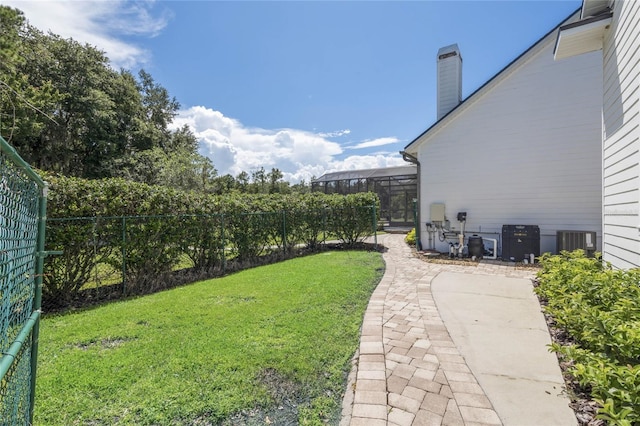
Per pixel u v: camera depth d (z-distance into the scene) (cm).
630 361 209
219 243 763
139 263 593
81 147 1691
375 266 750
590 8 484
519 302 461
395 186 2125
